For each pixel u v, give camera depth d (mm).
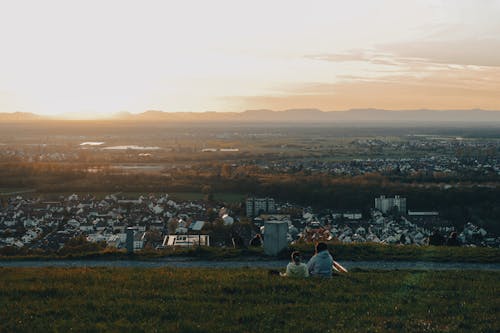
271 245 28469
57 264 27094
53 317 15781
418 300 17703
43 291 18703
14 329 14688
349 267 26203
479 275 23125
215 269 24219
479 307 16844
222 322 15289
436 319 15500
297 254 21734
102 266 25734
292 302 17547
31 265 26828
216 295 18172
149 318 15609
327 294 18297
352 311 16344
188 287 19328
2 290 18750
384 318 15578
